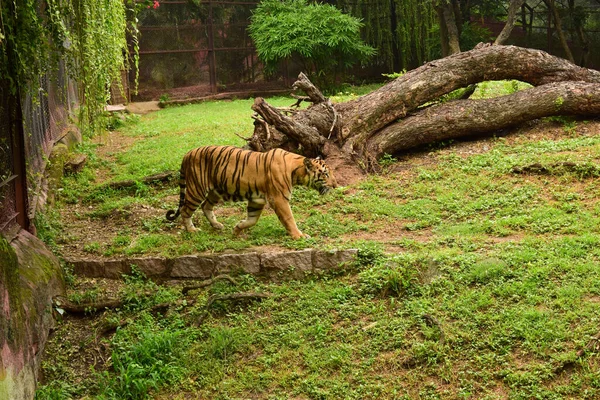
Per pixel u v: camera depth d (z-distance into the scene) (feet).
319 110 36.35
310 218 29.12
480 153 35.65
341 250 25.12
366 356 20.70
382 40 87.97
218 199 28.25
